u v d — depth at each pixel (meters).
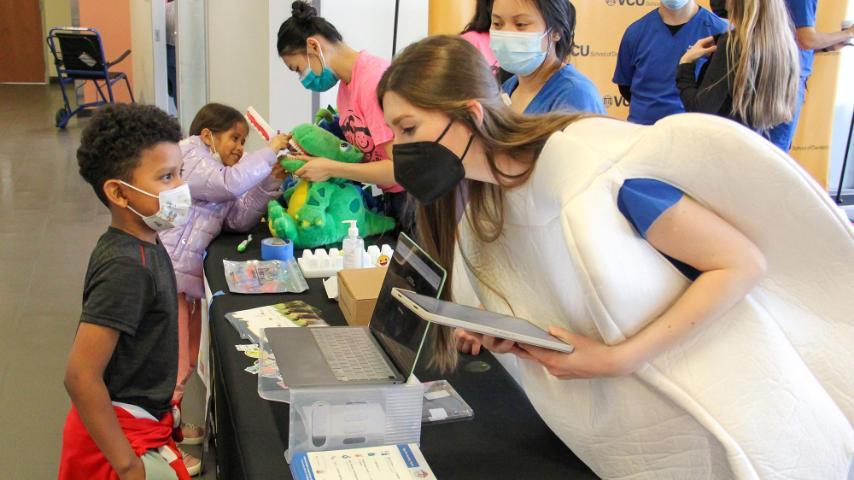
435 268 1.30
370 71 2.25
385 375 1.29
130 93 9.32
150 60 7.19
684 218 1.03
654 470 1.20
